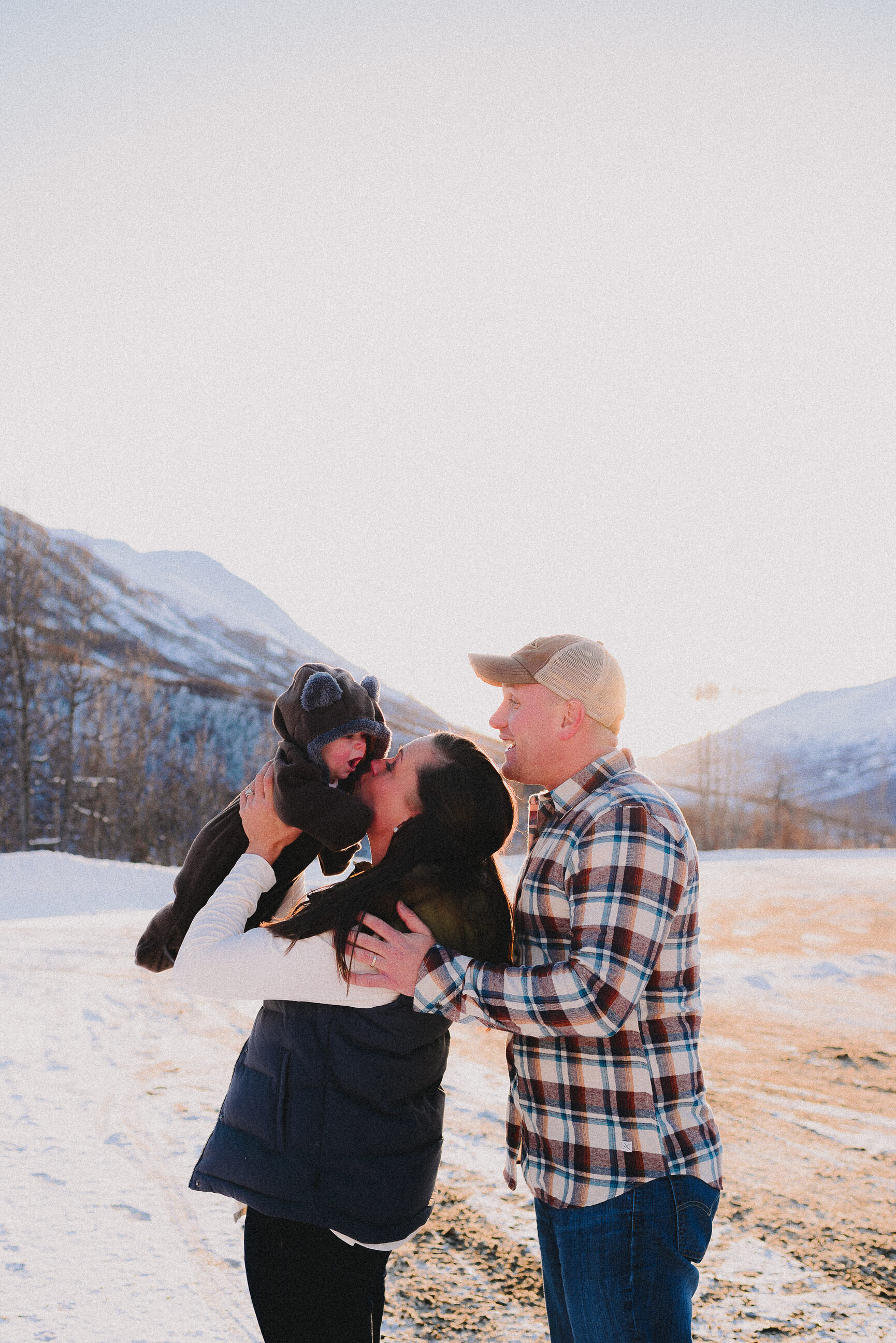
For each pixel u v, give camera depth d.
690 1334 1.76
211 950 1.68
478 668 2.08
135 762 39.72
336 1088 1.67
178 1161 4.46
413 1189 1.73
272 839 1.83
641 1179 1.77
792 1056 7.07
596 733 2.04
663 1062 1.82
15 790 33.47
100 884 20.75
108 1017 7.75
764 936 14.24
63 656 33.53
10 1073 5.98
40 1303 3.09
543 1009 1.68
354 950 1.65
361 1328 1.72
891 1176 4.60
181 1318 3.01
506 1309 3.15
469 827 1.79
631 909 1.74
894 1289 3.38
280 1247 1.69
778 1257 3.66
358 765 1.85
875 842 82.38
